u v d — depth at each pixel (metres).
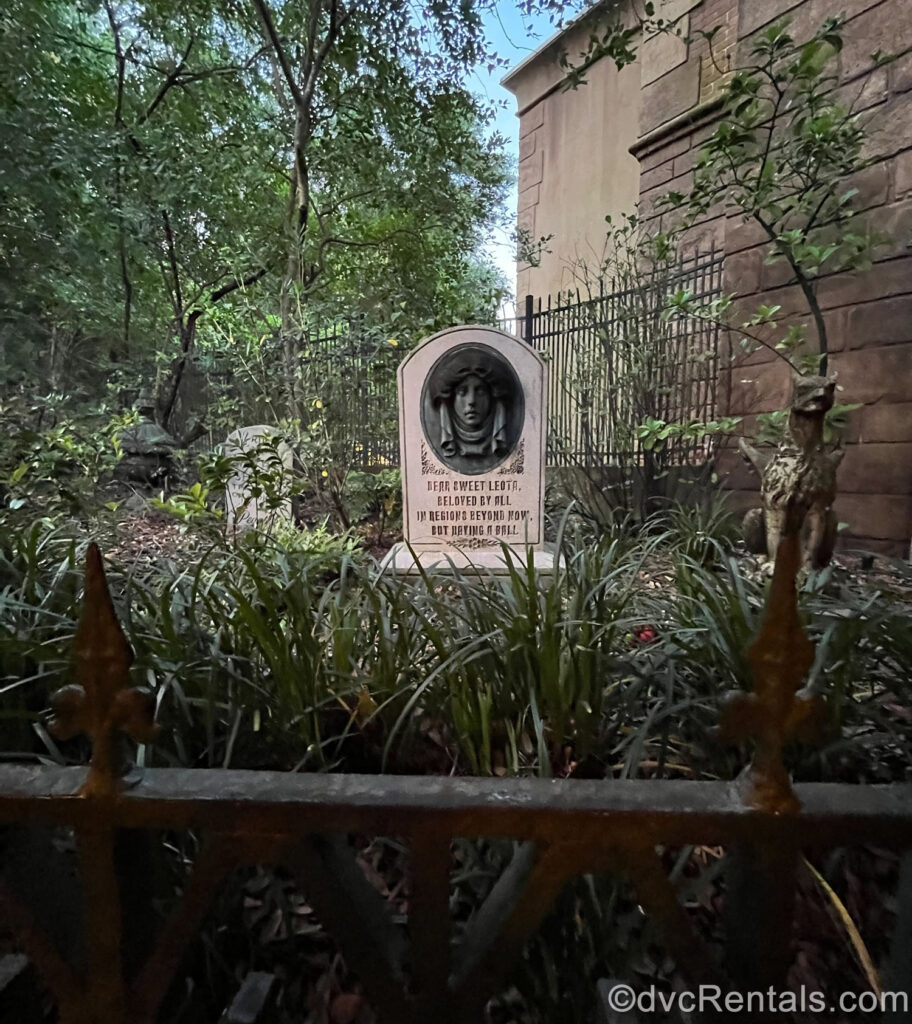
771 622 0.74
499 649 1.87
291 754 1.73
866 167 4.70
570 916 1.33
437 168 8.83
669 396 6.15
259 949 1.44
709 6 6.89
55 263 7.83
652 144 7.78
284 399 6.67
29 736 1.75
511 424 4.36
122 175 7.87
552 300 11.25
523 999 1.32
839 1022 1.29
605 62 9.76
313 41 7.11
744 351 5.82
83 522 4.34
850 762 1.71
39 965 0.87
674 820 0.77
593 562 2.38
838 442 4.00
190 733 1.69
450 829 0.78
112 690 0.78
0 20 7.20
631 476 6.23
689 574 2.50
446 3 7.05
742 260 5.90
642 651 1.91
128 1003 0.86
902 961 0.84
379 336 6.68
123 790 0.80
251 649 1.93
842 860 1.56
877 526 5.05
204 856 0.80
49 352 8.80
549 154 11.22
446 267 9.87
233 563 2.82
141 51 8.78
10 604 1.86
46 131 7.20
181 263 9.31
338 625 2.06
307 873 0.80
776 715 0.76
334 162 8.55
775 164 5.00
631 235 8.20
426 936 0.83
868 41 4.96
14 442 4.54
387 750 1.62
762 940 0.81
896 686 1.79
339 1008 1.35
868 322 5.04
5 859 0.88
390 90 8.02
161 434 8.45
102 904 0.83
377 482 6.56
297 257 7.32
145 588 2.51
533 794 0.79
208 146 8.31
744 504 5.91
